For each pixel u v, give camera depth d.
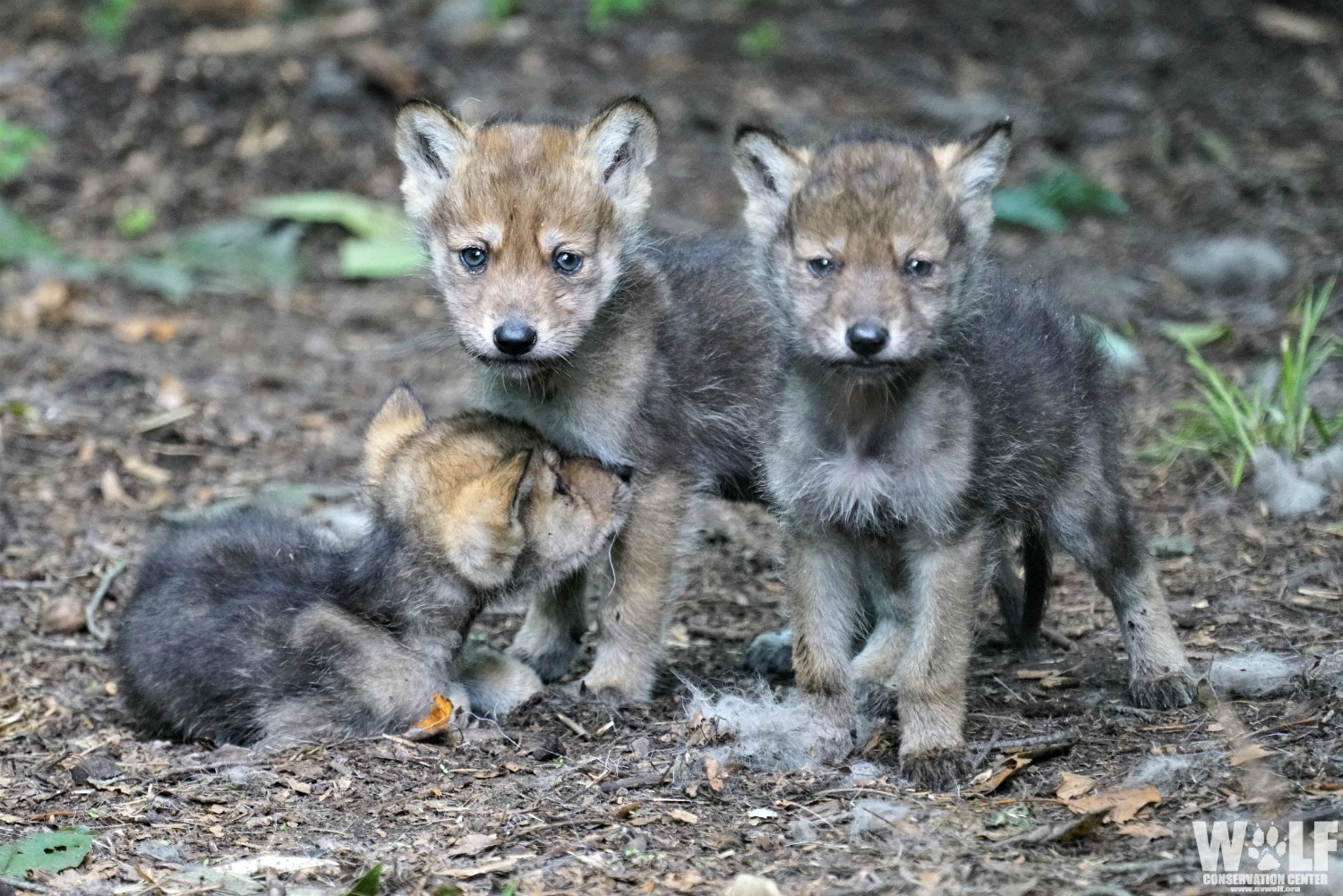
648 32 25.92
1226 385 14.84
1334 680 9.57
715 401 11.34
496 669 10.73
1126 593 10.02
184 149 22.31
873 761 9.26
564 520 10.21
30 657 11.44
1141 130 21.98
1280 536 12.38
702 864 7.83
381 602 10.21
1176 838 7.75
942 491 8.84
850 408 8.86
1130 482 13.66
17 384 16.45
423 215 11.34
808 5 26.81
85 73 23.25
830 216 8.67
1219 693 9.74
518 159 10.83
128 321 18.66
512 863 7.90
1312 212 19.33
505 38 25.48
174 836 8.48
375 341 18.72
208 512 13.30
